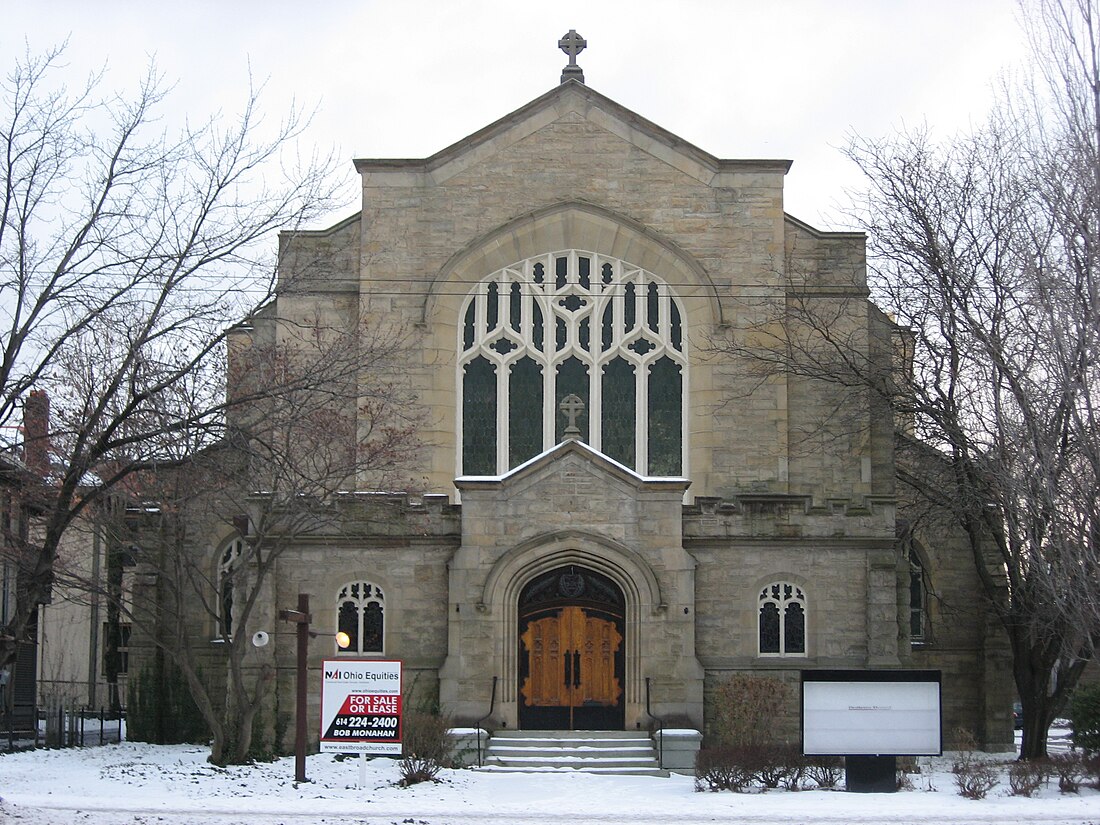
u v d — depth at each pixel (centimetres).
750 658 3422
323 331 3609
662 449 3781
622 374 3809
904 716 2631
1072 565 2709
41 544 3697
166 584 3809
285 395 2806
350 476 3531
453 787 2739
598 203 3825
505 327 3812
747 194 3825
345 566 3459
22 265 2281
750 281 3800
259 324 3772
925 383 3412
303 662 2827
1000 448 3025
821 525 3469
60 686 5222
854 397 3688
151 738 3775
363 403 3653
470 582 3334
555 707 3359
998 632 3812
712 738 3328
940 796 2559
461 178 3838
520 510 3356
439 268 3794
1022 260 3234
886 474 3716
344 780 2838
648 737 3272
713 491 3716
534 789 2725
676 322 3822
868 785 2653
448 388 3766
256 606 3434
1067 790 2636
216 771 2917
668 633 3309
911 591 3938
